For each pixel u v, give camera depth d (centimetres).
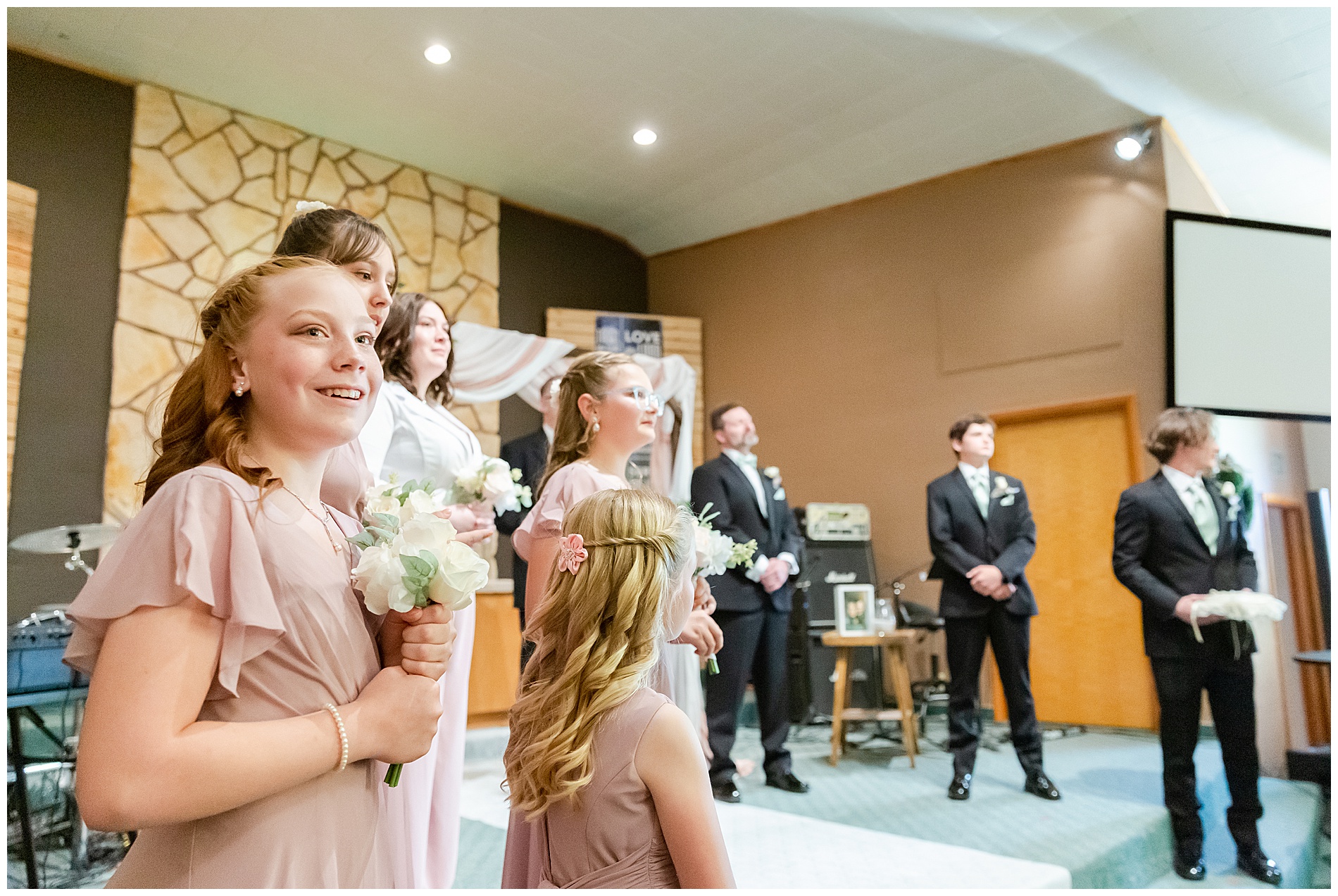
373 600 101
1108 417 550
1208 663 309
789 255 706
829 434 668
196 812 84
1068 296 570
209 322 108
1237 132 561
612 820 122
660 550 136
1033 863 273
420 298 228
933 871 263
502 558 619
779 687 386
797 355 693
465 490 218
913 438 627
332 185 596
